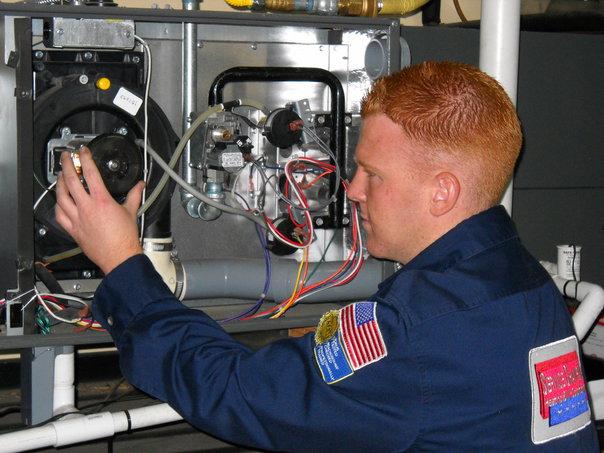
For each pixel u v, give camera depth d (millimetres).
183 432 1637
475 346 1002
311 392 1025
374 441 1013
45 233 1540
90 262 1592
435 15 2361
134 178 1505
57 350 1513
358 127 1746
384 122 1093
